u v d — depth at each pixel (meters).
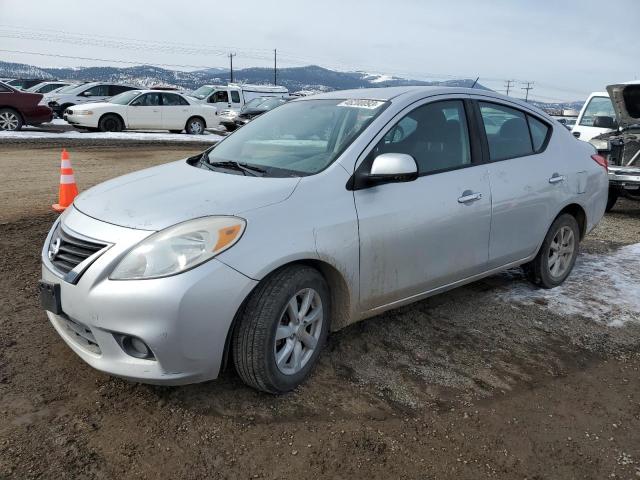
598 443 2.74
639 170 7.53
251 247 2.69
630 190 7.98
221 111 22.39
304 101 4.13
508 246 4.12
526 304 4.37
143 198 2.96
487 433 2.77
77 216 2.96
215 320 2.60
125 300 2.52
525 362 3.48
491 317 4.11
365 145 3.28
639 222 7.73
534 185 4.21
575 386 3.24
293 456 2.54
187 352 2.58
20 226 6.00
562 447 2.70
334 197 3.06
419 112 3.64
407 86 3.97
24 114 16.38
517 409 2.98
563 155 4.59
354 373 3.25
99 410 2.79
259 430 2.70
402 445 2.65
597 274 5.16
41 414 2.73
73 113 17.75
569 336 3.86
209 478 2.39
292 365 2.99
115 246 2.63
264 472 2.44
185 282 2.53
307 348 3.09
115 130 18.14
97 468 2.41
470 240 3.78
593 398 3.12
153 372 2.60
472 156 3.89
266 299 2.76
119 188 3.23
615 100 7.83
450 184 3.63
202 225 2.66
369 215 3.16
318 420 2.80
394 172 3.08
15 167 10.25
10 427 2.62
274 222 2.80
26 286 4.31
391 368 3.32
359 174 3.20
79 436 2.59
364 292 3.24
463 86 4.12
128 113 18.27
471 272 3.90
